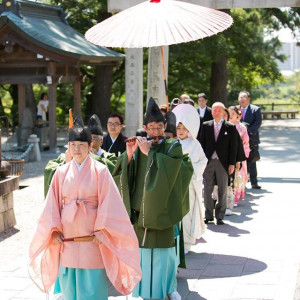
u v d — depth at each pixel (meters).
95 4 25.39
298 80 79.56
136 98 14.38
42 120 18.75
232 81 35.38
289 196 10.48
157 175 4.91
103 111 28.88
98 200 4.49
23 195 11.02
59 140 21.80
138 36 5.55
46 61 17.00
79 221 4.49
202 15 5.69
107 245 4.48
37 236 4.53
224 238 7.66
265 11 29.34
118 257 4.50
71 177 4.50
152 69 12.66
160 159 4.92
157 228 5.03
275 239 7.56
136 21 5.66
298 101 58.91
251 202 10.02
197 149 6.93
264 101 66.88
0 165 8.45
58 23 19.75
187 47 25.22
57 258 4.66
